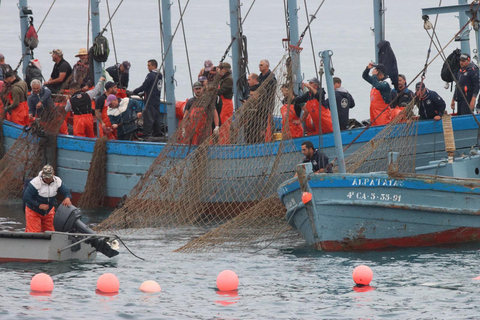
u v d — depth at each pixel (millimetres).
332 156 68562
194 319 42531
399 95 71062
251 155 68188
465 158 61281
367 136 68250
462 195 56469
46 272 51531
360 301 44969
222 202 68750
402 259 53812
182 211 67312
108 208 73938
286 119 66312
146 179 68250
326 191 55844
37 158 77125
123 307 44438
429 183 55844
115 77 83938
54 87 83875
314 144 68312
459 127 68375
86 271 51750
